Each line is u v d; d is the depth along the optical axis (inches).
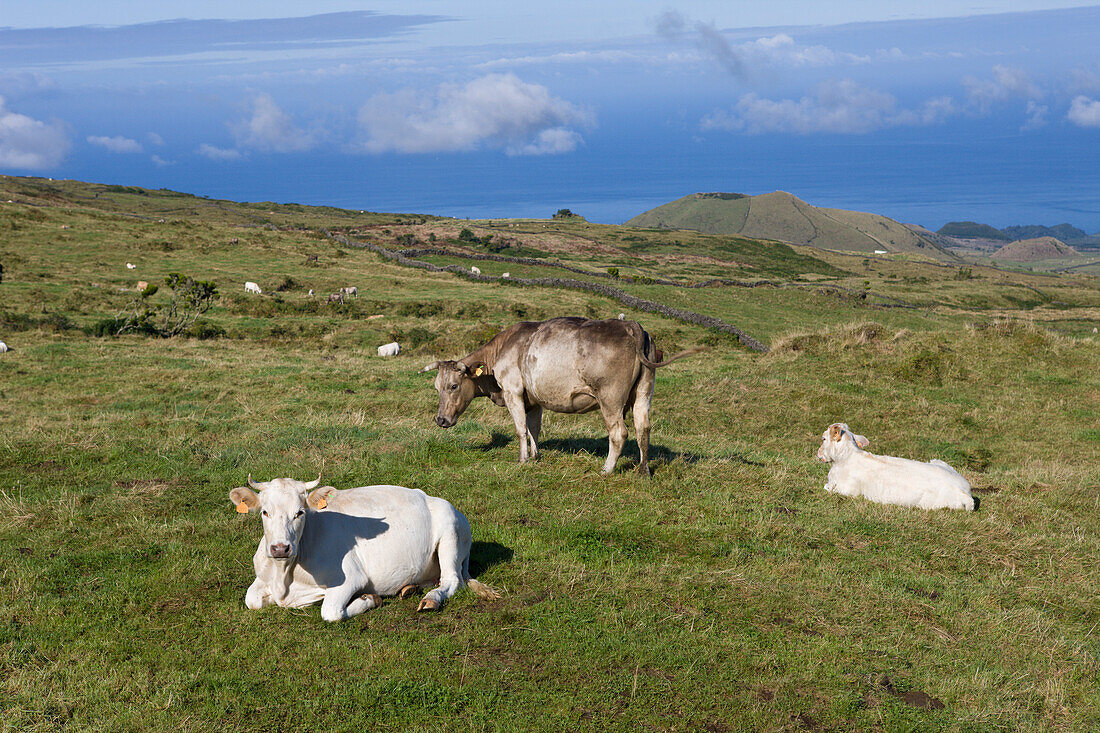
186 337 1063.6
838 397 685.3
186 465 396.2
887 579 277.7
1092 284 5147.6
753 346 1309.1
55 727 177.6
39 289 1305.4
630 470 377.1
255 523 307.9
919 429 624.7
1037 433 614.5
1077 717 197.9
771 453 515.2
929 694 205.8
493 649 215.9
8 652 205.9
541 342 364.8
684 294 2005.4
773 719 189.0
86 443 428.5
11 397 613.6
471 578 258.8
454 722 183.3
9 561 266.1
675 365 834.8
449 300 1589.6
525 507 328.8
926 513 360.2
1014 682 212.2
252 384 689.0
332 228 4072.3
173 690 190.5
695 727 185.6
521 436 386.6
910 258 7317.9
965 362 773.9
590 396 363.3
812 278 4072.3
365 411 586.6
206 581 251.8
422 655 209.3
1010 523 358.0
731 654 217.0
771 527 319.3
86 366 755.4
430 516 253.1
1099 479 460.1
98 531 297.3
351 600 232.2
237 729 177.9
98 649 209.9
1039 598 275.0
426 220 5275.6
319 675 199.8
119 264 1697.8
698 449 486.3
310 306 1403.8
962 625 245.4
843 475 398.6
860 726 189.5
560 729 182.1
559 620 231.1
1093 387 717.9
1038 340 811.4
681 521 319.6
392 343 994.7
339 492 247.8
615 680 201.9
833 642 226.5
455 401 392.8
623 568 269.9
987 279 5123.0
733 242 5856.3
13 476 377.1
